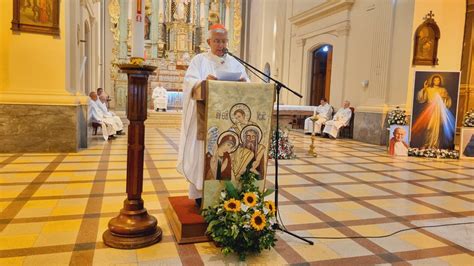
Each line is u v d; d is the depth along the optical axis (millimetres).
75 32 7387
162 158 6574
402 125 8008
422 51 8977
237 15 19562
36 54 6449
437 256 2801
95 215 3387
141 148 2824
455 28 9078
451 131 7996
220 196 2912
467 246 3006
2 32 6293
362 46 11039
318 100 14609
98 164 5730
